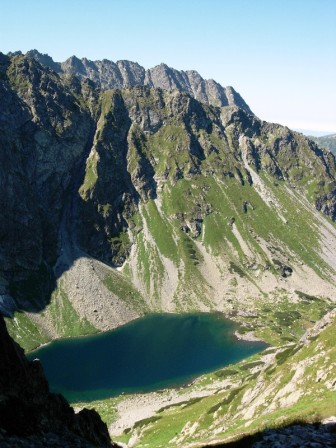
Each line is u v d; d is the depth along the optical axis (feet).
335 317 328.08
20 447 98.02
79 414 160.25
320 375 252.62
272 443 112.57
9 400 115.24
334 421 125.18
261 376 345.72
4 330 131.54
